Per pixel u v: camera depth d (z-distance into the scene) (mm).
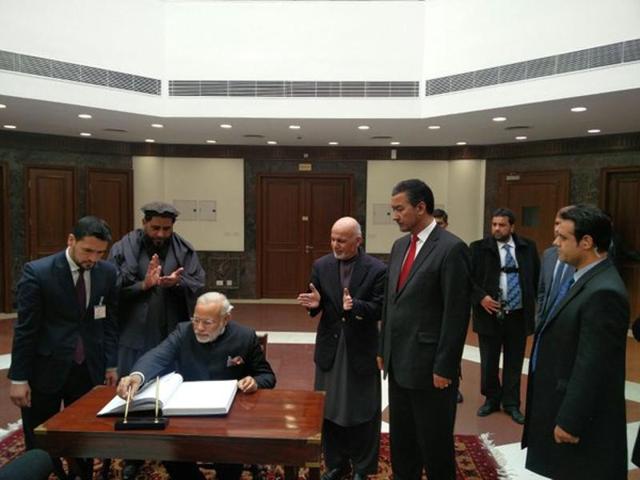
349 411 2334
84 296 2219
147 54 5262
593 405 1620
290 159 8062
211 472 2607
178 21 5336
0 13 4363
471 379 4391
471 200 7738
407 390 2176
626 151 6316
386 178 8055
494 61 4703
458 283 1980
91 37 4883
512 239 3449
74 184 7277
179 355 2121
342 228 2361
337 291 2414
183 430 1570
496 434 3209
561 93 4266
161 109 5383
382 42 5281
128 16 5109
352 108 5324
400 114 5293
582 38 4133
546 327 1840
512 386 3469
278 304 7949
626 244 6426
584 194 6742
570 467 1731
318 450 1521
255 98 5367
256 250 8188
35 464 1363
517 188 7387
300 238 8234
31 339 2098
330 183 8180
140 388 1809
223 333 2150
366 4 5262
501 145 7477
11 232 6805
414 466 2305
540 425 1836
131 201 7793
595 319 1646
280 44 5336
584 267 1778
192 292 2602
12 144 6695
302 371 4578
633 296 6344
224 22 5328
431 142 7367
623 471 1661
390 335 2166
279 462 1533
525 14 4473
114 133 6754
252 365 2170
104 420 1639
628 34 3891
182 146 7961
